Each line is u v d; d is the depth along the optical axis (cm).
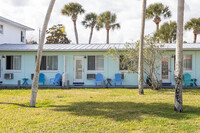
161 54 1558
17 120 723
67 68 1844
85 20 4094
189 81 1688
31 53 1872
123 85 1770
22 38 2573
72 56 1838
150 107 927
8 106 956
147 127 640
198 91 1470
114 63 1789
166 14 3384
